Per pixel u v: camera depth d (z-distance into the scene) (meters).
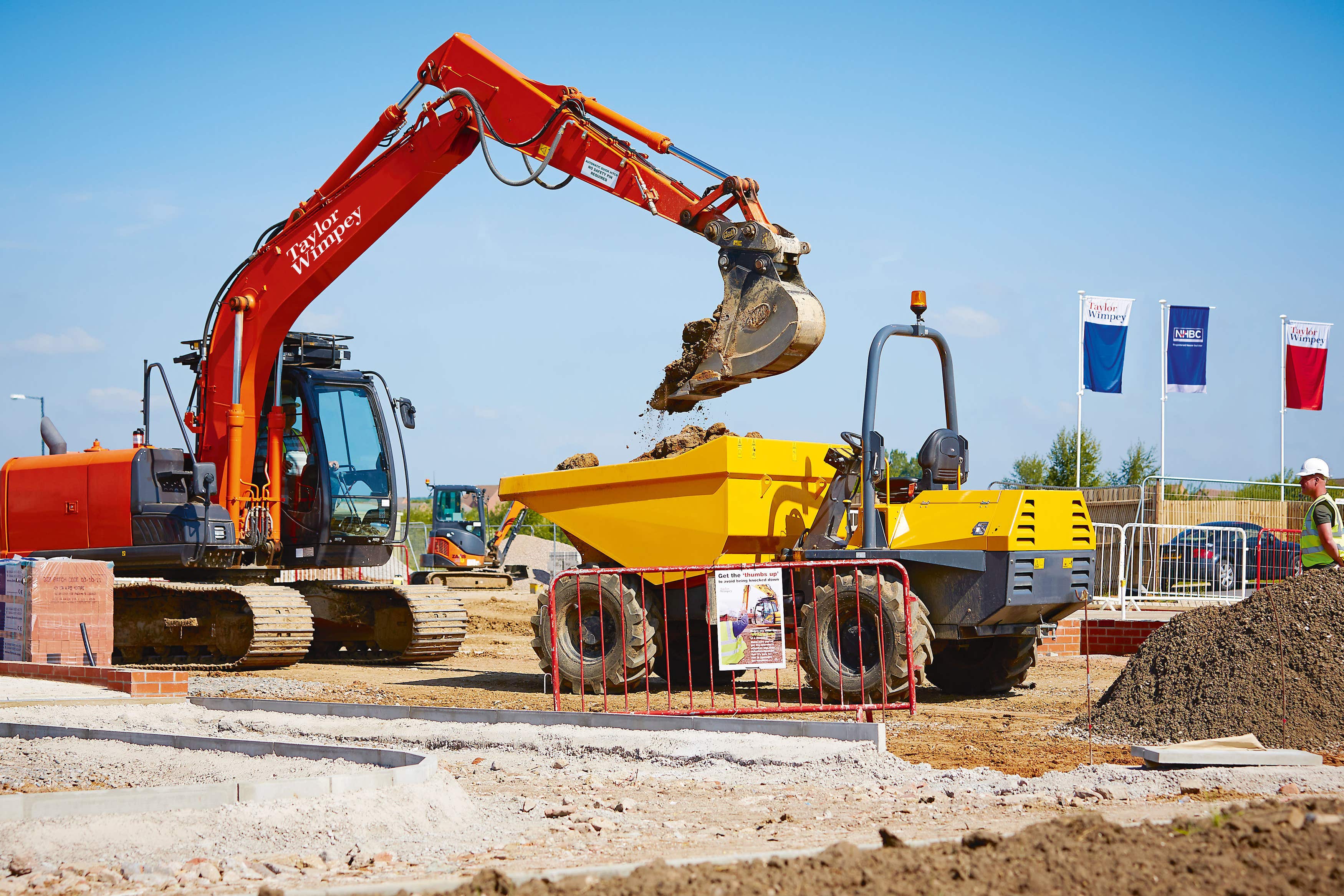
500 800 7.05
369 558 16.52
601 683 12.05
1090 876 4.30
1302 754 7.25
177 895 5.04
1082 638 15.87
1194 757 7.27
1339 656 8.31
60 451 17.23
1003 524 10.75
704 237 12.00
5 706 11.12
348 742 9.47
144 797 6.25
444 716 9.91
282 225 15.66
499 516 46.03
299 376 16.33
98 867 5.47
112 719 10.41
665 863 4.70
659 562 12.27
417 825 6.36
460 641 16.34
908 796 6.94
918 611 10.52
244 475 15.77
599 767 8.18
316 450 16.17
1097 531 18.86
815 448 12.34
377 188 14.91
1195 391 20.59
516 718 9.62
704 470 11.74
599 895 4.32
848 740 8.27
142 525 15.59
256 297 15.68
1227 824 4.86
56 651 13.52
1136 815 5.86
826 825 6.21
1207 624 9.02
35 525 16.34
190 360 16.59
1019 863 4.48
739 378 11.62
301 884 5.15
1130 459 39.56
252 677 14.20
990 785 7.06
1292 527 21.16
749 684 12.93
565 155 13.27
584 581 12.42
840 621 10.78
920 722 9.86
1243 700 8.29
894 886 4.27
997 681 11.93
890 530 11.39
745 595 9.77
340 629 17.44
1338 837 4.55
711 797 7.16
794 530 12.13
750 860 4.84
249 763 8.02
